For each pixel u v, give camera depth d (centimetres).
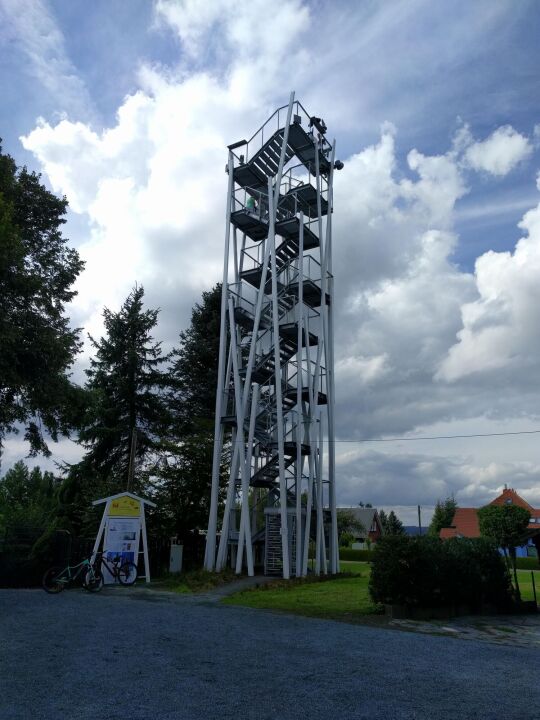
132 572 1908
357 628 1163
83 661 743
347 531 7756
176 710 555
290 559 2236
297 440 2255
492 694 675
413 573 1402
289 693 634
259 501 2666
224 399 2478
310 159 2786
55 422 2042
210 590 1812
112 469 3028
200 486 2772
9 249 1711
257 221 2609
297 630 1095
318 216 2605
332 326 2611
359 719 555
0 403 1952
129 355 2970
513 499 7400
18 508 3978
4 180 1920
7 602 1325
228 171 2698
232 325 2495
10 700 566
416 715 577
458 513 7694
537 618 1562
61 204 2266
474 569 1585
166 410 3105
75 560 1972
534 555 5453
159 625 1073
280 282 2597
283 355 2577
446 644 1020
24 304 1894
